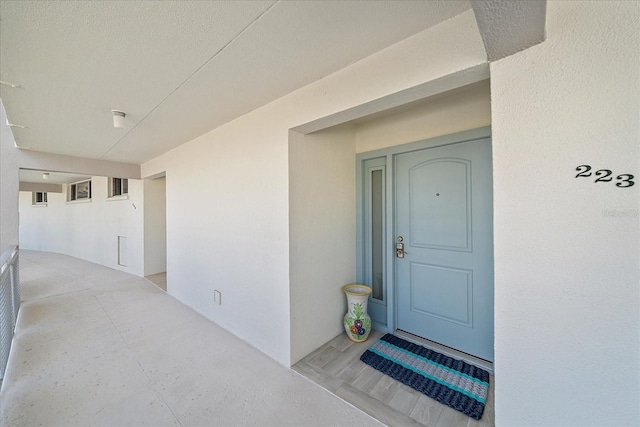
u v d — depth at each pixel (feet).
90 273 17.60
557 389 3.48
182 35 4.43
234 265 8.71
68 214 24.85
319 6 3.81
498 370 3.87
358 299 8.09
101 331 9.00
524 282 3.64
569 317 3.38
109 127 9.02
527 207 3.60
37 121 8.36
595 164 3.19
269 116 7.25
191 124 8.87
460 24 4.08
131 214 17.49
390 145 8.46
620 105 3.06
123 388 6.06
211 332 8.93
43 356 7.38
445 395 5.73
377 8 3.88
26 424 5.01
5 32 4.22
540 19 2.90
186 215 11.35
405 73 4.67
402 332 8.47
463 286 7.27
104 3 3.68
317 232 7.77
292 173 6.98
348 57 5.17
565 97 3.34
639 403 3.05
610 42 3.09
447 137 7.23
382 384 6.14
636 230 3.02
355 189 9.30
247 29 4.30
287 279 6.94
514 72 3.65
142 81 5.96
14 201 11.46
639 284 3.02
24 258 23.50
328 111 5.85
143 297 12.62
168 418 5.20
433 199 7.75
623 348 3.11
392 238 8.51
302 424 5.06
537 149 3.52
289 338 6.91
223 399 5.72
